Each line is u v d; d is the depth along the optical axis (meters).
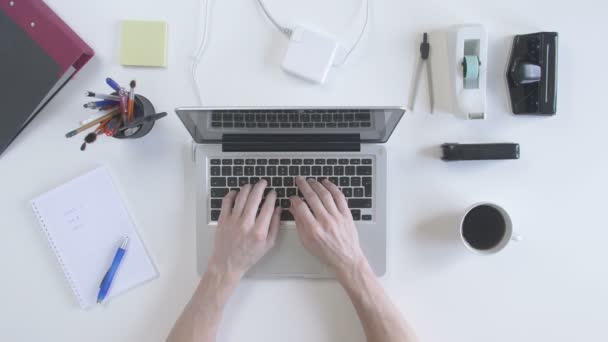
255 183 0.70
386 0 0.72
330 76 0.72
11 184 0.72
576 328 0.71
